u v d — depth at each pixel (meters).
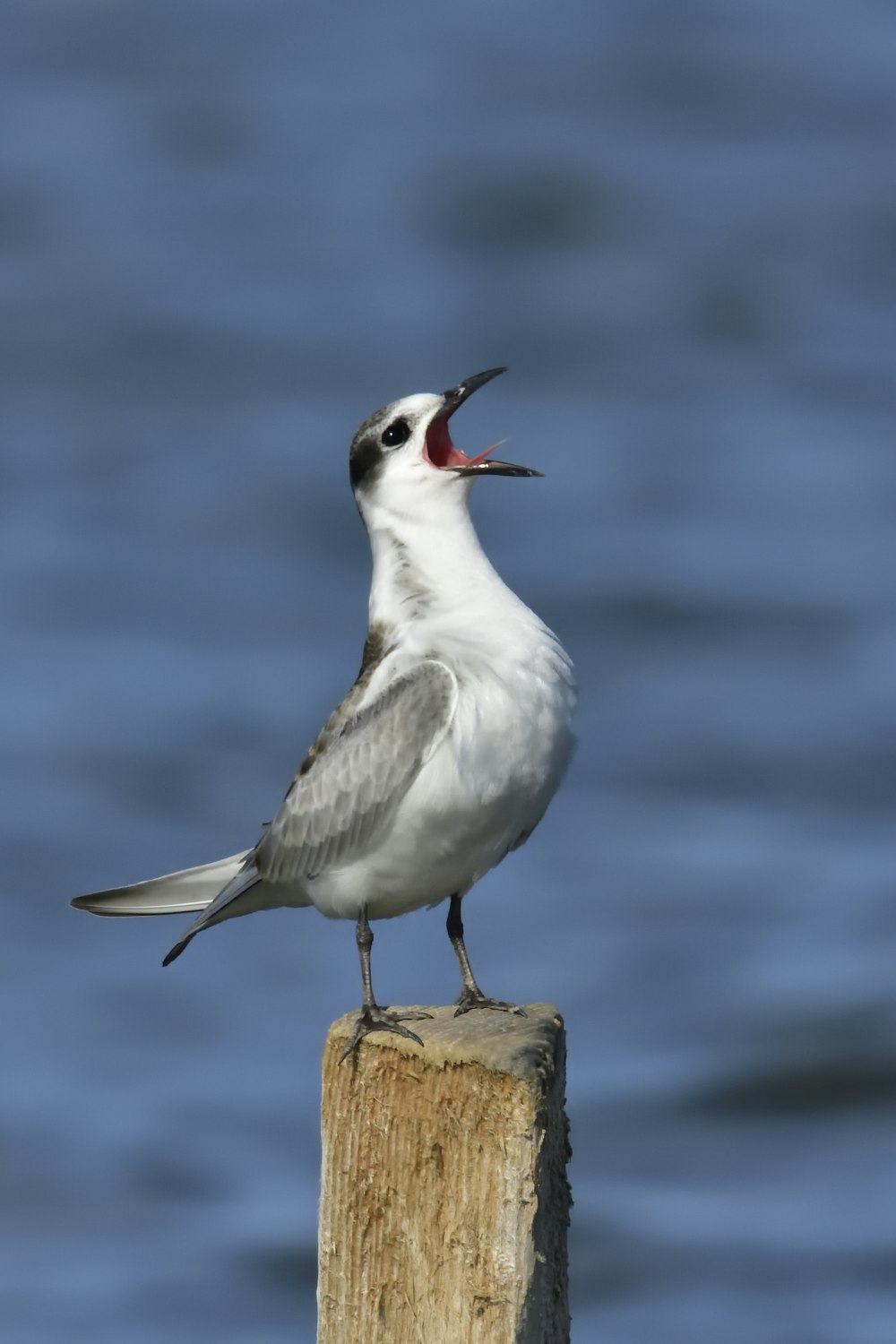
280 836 8.00
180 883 8.44
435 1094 6.30
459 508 8.10
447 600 7.95
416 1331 6.34
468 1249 6.23
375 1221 6.43
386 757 7.67
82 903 8.41
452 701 7.60
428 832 7.69
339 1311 6.47
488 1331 6.21
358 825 7.77
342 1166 6.49
